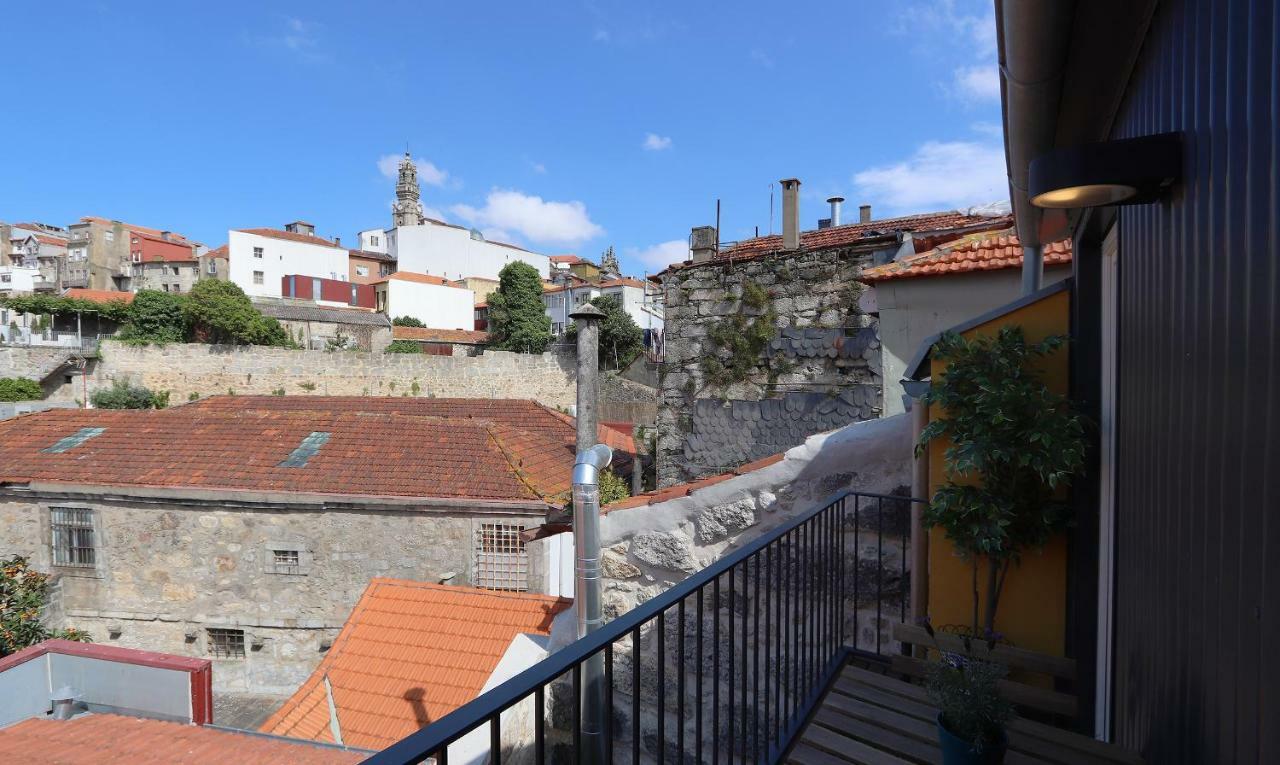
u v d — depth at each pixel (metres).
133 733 4.95
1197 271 1.47
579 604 3.45
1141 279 2.01
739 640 3.34
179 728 5.15
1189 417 1.53
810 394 8.64
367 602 7.07
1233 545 1.28
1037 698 2.44
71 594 10.28
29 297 25.80
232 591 10.06
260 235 44.03
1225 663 1.31
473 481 9.99
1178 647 1.60
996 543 2.52
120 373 23.95
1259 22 1.15
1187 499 1.54
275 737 5.05
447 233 54.53
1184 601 1.56
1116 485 2.34
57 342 25.66
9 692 5.77
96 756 4.45
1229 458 1.29
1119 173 1.63
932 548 2.84
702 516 3.51
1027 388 2.52
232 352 24.80
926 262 6.54
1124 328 2.24
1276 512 1.09
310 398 16.53
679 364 9.84
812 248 8.73
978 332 2.91
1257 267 1.16
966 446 2.56
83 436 11.56
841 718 2.37
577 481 3.46
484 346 35.56
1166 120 1.69
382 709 5.82
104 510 10.24
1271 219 1.10
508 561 9.57
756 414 9.06
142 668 5.92
